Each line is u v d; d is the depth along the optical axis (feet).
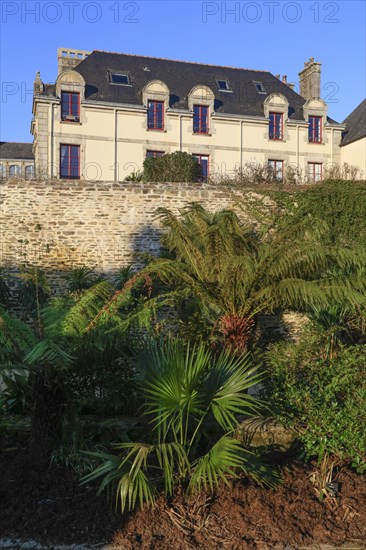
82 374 22.38
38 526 14.67
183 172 65.41
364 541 14.40
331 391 18.02
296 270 29.27
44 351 16.51
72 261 45.70
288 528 14.73
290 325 43.06
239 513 15.25
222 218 31.48
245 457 17.12
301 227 30.37
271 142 90.53
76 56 96.94
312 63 98.89
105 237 46.19
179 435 18.16
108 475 15.31
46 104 81.00
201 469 15.52
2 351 18.39
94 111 82.89
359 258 28.43
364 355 20.11
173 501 15.67
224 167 87.97
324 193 45.34
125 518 14.97
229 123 88.84
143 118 84.79
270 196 46.47
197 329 29.63
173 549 13.85
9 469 17.69
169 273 30.17
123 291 20.16
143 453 15.40
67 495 16.12
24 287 40.06
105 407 22.66
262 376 24.72
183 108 87.20
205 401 17.21
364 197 45.37
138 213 46.57
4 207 45.03
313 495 16.33
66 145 81.97
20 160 123.85
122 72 89.81
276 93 91.35
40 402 17.95
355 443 17.20
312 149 92.79
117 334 21.31
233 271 27.32
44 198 45.62
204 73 96.07
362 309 29.30
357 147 90.68
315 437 17.61
